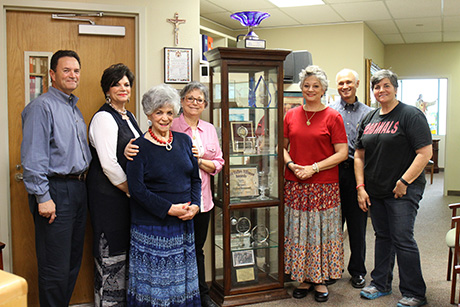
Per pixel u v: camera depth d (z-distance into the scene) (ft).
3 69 8.84
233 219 9.71
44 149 7.35
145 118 9.74
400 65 27.14
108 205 7.94
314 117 9.60
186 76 10.02
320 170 9.35
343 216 10.87
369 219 19.65
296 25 20.98
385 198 9.37
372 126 9.53
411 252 9.09
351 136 10.87
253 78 9.71
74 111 8.02
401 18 19.77
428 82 36.76
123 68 8.01
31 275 9.25
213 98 10.00
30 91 9.12
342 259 9.80
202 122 9.20
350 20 20.10
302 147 9.59
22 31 9.04
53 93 7.73
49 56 9.17
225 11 18.39
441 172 35.99
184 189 7.47
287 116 10.18
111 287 8.05
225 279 9.54
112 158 7.66
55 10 9.14
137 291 7.35
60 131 7.57
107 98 8.12
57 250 7.59
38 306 9.30
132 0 9.55
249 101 9.73
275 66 9.78
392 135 9.04
